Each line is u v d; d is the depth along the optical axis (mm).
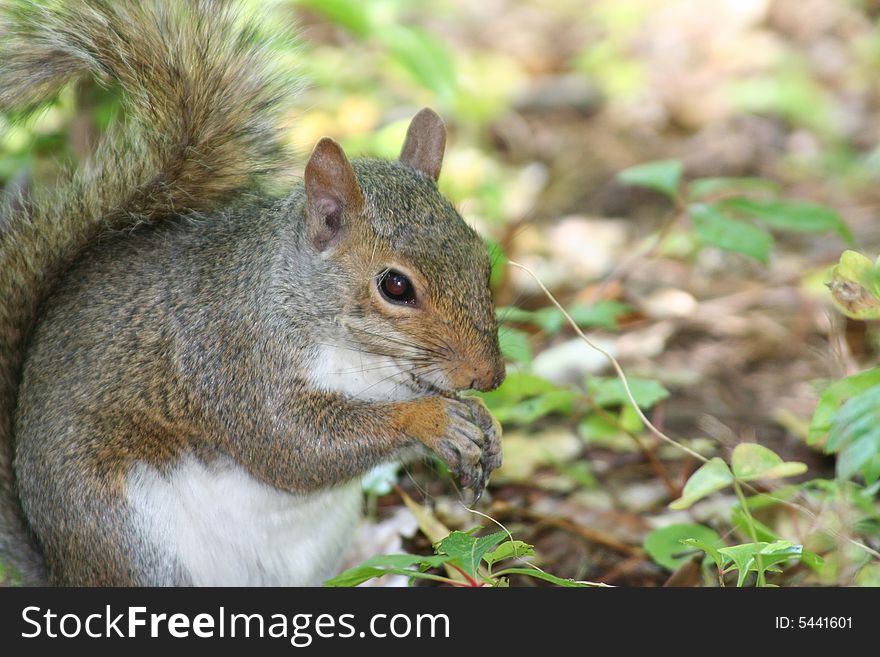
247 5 9992
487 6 26828
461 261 8750
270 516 9297
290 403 8938
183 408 9008
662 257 16484
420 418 8922
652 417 12539
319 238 8836
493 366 8758
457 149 19625
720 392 13078
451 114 19984
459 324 8680
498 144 20453
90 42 9414
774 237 17125
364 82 19172
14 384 9461
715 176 19188
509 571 7762
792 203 12055
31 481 8977
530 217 17969
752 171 19297
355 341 8852
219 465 9141
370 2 16188
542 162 19969
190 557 8992
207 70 9578
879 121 20969
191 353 9023
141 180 9469
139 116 9492
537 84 22516
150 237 9539
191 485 9094
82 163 10211
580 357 13633
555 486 11555
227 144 9633
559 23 25734
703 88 22172
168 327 9094
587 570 10320
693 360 13805
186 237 9492
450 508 11195
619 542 10609
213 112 9539
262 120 9828
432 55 16016
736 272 16094
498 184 18375
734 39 23922
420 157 9930
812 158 19594
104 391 8977
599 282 15805
